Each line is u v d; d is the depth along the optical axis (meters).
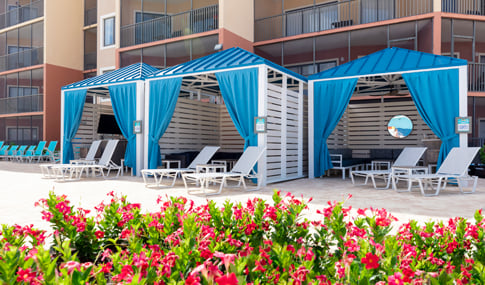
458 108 8.00
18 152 18.94
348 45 15.59
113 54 19.53
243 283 1.24
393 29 14.33
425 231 2.38
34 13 23.45
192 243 1.76
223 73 8.63
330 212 2.44
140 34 19.02
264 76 8.11
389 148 12.64
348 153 11.47
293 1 17.88
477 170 10.42
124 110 10.49
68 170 11.59
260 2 17.92
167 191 6.98
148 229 2.36
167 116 9.64
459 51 14.87
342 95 9.53
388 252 1.68
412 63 8.78
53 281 1.29
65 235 2.45
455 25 13.91
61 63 20.89
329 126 9.77
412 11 15.35
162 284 1.46
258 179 7.46
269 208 2.50
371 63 9.61
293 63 17.58
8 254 1.46
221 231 2.41
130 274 1.39
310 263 1.61
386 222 2.17
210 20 17.34
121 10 18.50
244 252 1.88
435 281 1.49
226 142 12.88
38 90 23.38
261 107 8.08
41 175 10.40
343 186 7.94
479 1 14.15
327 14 17.05
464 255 2.27
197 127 11.90
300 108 10.23
